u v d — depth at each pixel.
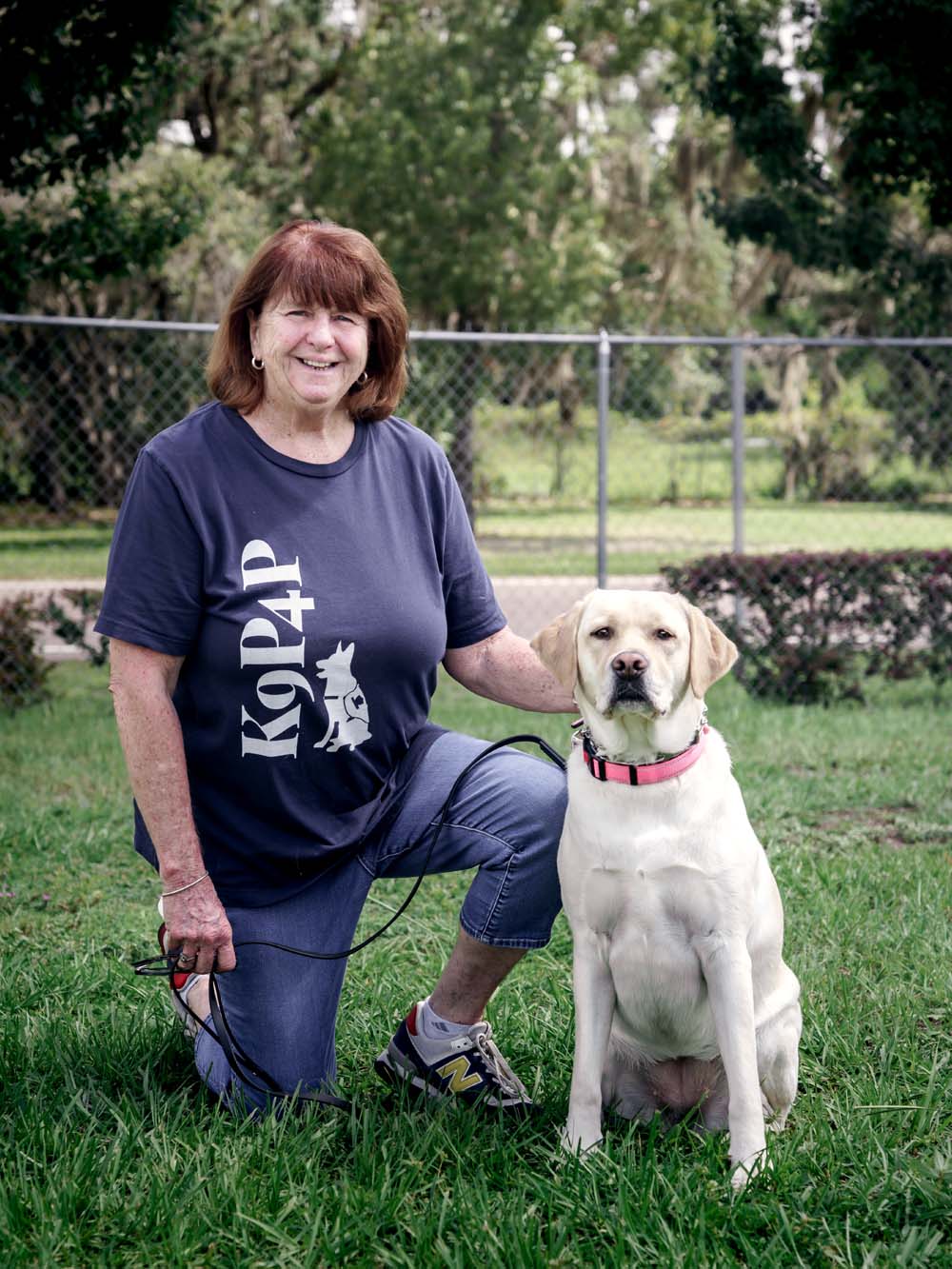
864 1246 2.00
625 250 21.84
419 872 2.71
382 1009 3.10
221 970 2.45
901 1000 3.05
